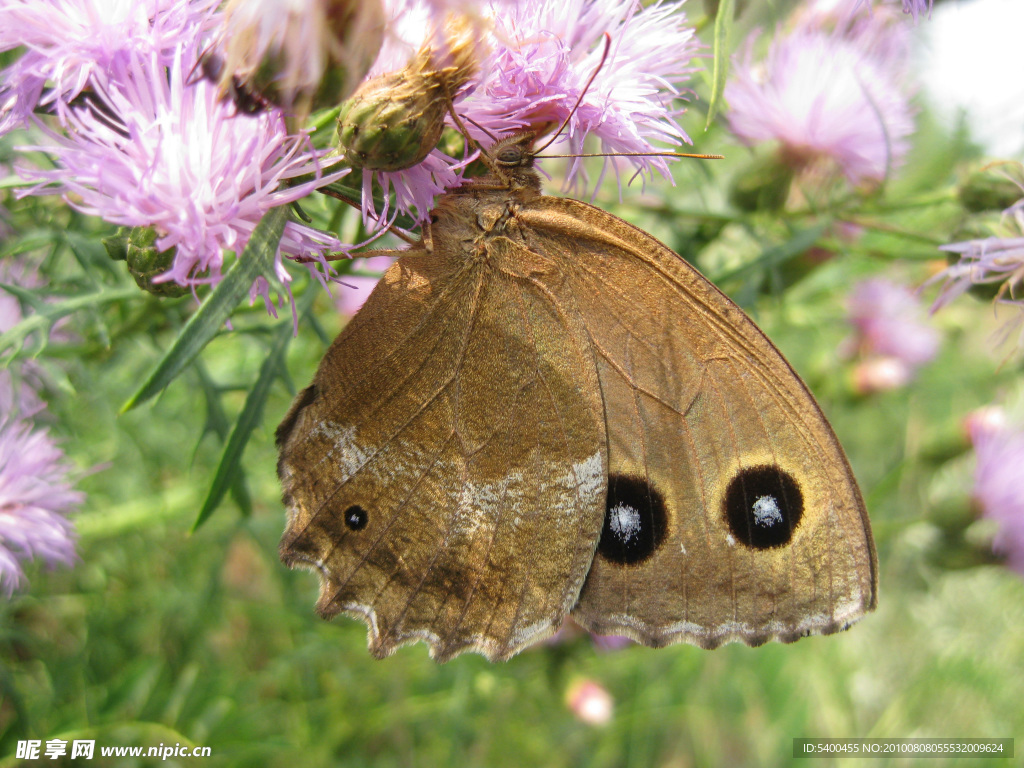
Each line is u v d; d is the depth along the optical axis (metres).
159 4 0.08
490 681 0.14
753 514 0.08
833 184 0.12
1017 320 0.11
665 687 0.17
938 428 0.15
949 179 0.13
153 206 0.07
